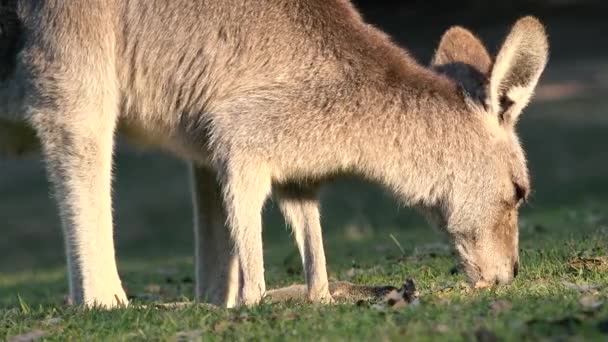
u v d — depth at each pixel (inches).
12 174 1407.5
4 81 483.2
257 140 440.8
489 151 456.1
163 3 462.0
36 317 438.0
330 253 740.0
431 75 460.1
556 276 465.7
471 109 456.1
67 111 466.6
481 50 478.3
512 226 466.0
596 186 1202.6
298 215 471.2
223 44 454.9
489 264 461.4
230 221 442.6
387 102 447.5
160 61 464.1
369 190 1215.6
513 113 458.9
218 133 445.1
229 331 367.6
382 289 464.8
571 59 1839.3
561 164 1300.4
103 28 464.8
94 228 466.0
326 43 451.5
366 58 451.8
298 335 349.1
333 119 442.3
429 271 521.3
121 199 1280.8
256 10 454.6
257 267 438.3
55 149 469.7
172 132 473.7
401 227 1014.4
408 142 449.4
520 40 442.6
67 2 462.9
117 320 402.9
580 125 1457.9
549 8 2076.8
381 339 326.3
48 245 1148.5
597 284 424.8
